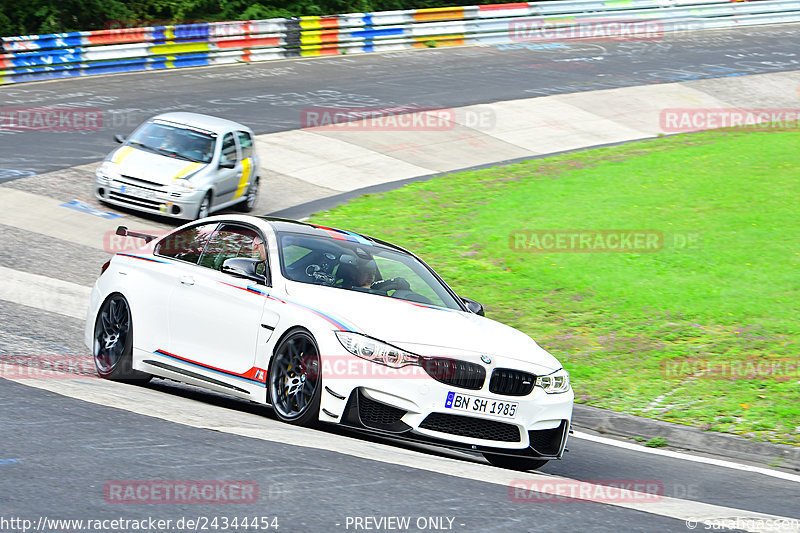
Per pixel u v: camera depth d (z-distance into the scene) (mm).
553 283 51750
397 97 104312
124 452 20234
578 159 84938
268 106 97250
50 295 44594
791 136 89500
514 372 25391
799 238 58156
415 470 21375
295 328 25828
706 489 25859
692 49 135625
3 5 132375
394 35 129000
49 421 22297
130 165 62906
